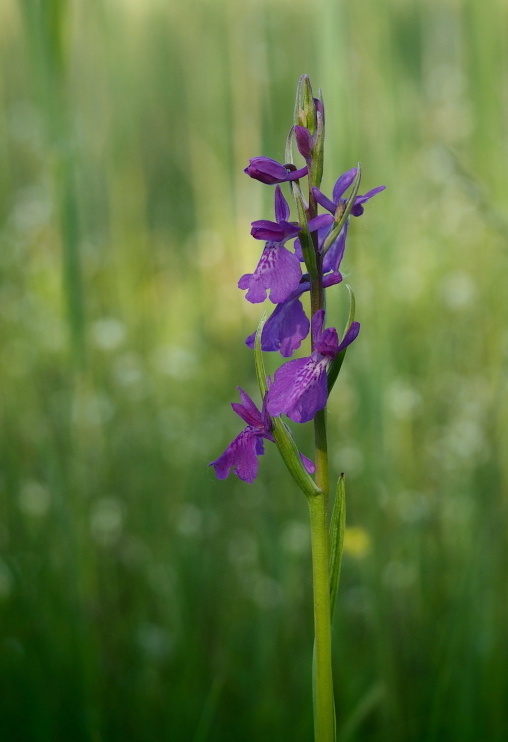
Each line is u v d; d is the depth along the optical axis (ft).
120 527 2.97
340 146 2.36
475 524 2.52
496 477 2.57
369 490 2.44
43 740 2.32
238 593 2.75
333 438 3.21
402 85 3.49
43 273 3.81
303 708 2.42
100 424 2.94
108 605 2.73
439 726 2.33
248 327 3.76
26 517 3.00
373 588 2.41
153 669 2.53
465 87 3.66
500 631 2.45
